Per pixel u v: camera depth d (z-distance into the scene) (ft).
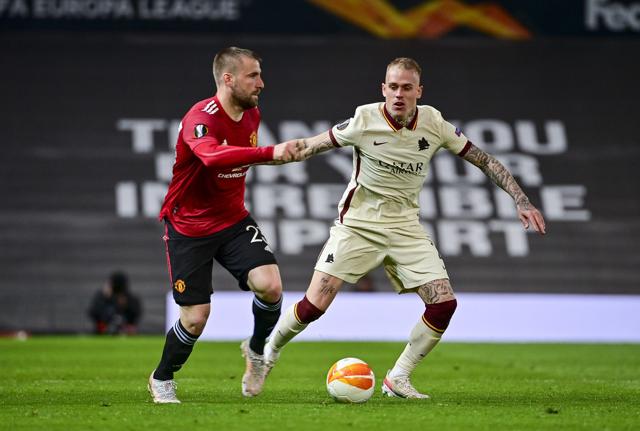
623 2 333.21
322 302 89.20
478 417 76.02
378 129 86.84
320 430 68.28
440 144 89.56
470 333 243.60
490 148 309.01
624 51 330.34
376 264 89.97
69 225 285.84
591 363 155.74
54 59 318.65
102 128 307.99
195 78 319.68
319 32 328.49
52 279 274.77
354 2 328.90
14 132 303.68
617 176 306.35
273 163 77.00
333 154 304.50
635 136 315.17
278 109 313.94
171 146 306.55
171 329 85.92
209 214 84.58
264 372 91.56
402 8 329.93
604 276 284.00
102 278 276.21
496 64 326.44
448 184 298.97
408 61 86.22
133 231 286.66
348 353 177.27
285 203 293.23
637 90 323.98
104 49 321.73
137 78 318.24
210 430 68.44
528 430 69.56
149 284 274.36
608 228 294.87
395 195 88.79
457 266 282.97
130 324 242.99
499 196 298.35
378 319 236.84
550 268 284.61
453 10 330.13
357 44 327.88
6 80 313.32
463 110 317.22
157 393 86.43
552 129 314.96
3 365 140.46
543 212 296.71
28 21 321.93
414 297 239.09
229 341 219.82
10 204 288.30
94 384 109.50
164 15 326.44
